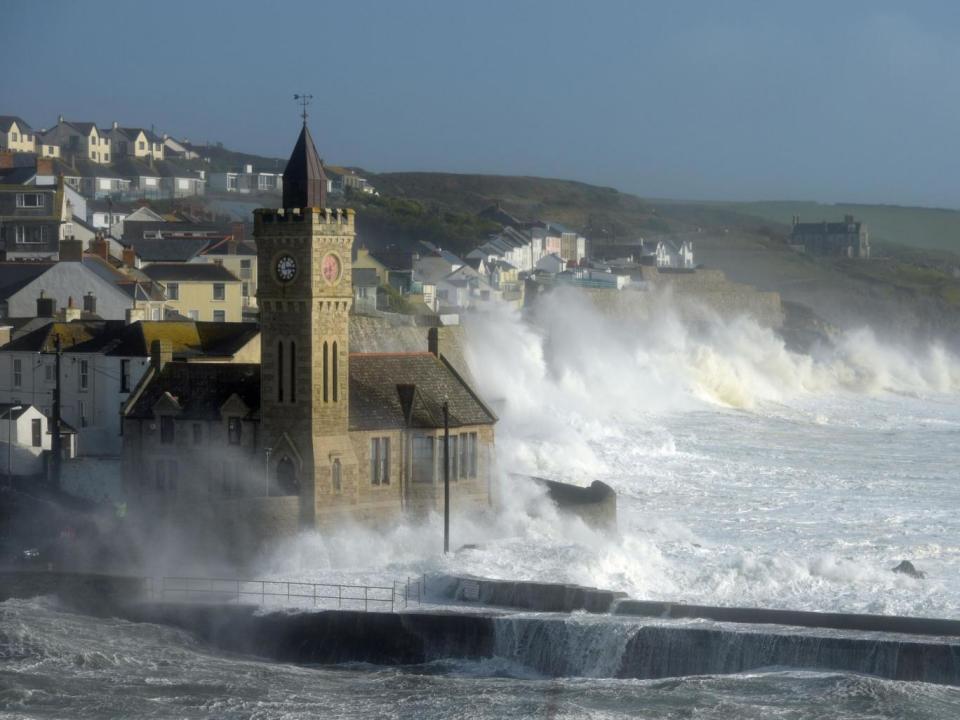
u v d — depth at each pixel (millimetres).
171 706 187750
